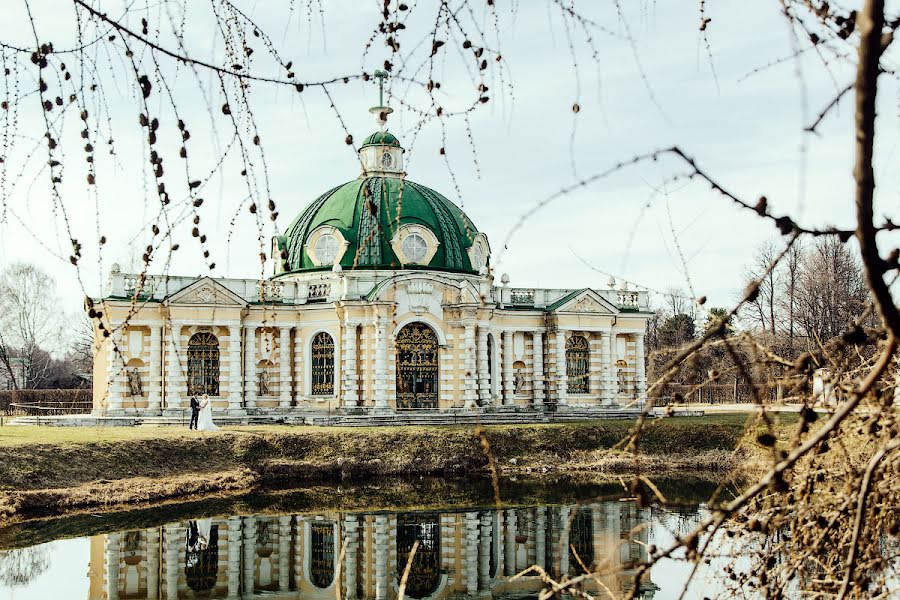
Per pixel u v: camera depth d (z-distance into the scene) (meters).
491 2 7.05
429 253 60.16
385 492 39.56
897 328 4.77
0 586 23.53
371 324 56.03
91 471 37.66
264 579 25.58
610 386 63.56
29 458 36.22
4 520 31.31
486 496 38.41
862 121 4.37
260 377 58.22
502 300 63.16
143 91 7.38
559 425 51.00
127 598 23.11
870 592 8.47
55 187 7.57
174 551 28.19
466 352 56.88
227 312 55.69
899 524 7.88
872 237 4.54
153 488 37.00
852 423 7.92
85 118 7.55
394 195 61.31
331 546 29.58
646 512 33.25
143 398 54.38
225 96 7.62
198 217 7.85
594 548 28.33
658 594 21.64
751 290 6.42
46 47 7.36
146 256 7.82
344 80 7.46
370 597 24.09
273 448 44.94
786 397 7.83
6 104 7.52
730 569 9.75
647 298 66.31
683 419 53.50
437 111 7.77
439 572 26.59
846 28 5.84
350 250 59.25
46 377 104.12
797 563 8.03
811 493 8.12
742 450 46.59
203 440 43.72
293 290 59.44
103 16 6.98
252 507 35.53
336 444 46.00
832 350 7.91
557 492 39.25
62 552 27.38
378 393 55.06
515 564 27.33
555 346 62.72
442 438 47.75
